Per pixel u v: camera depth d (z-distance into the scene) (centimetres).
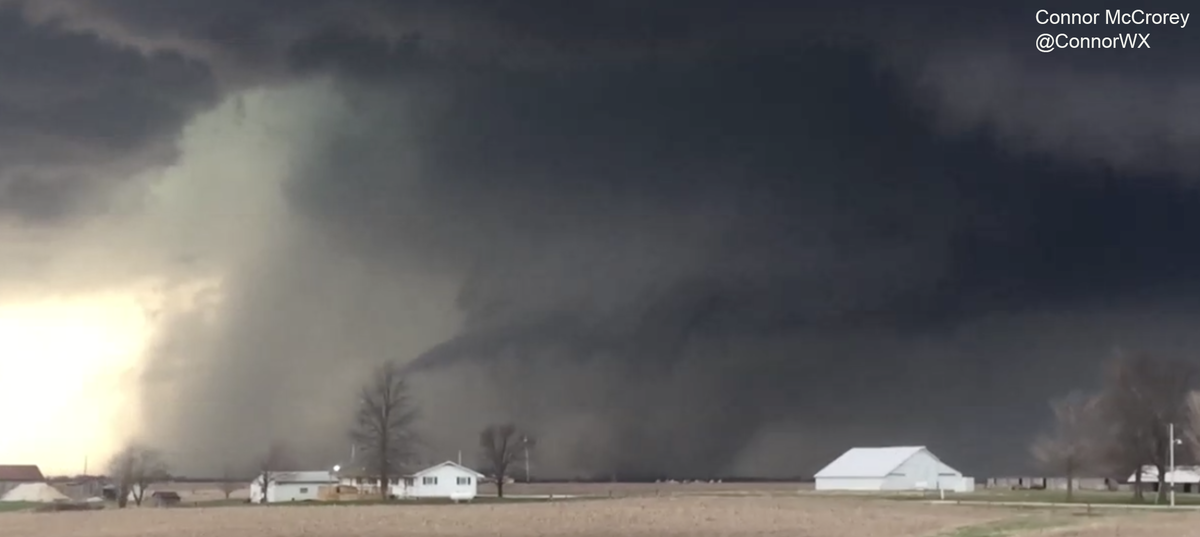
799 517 7400
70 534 6369
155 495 12375
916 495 11950
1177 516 7425
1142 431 10981
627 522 6956
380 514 8031
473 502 10681
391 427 13162
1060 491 13488
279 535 6128
